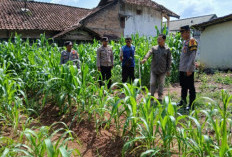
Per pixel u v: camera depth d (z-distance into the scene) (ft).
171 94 19.44
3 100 11.95
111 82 23.09
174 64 26.05
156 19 84.64
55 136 10.75
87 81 13.58
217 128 7.33
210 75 31.07
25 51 22.07
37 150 6.91
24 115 12.86
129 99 9.57
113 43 32.53
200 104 15.66
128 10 77.56
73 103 14.70
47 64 17.20
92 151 9.48
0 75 12.44
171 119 7.28
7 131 10.96
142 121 8.84
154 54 16.56
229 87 22.48
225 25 35.40
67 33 58.85
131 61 19.70
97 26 70.79
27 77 16.38
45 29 59.47
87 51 30.53
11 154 7.24
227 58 35.55
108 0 79.20
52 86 13.25
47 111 13.96
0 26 53.78
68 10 78.13
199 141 7.35
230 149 6.17
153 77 17.15
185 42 14.96
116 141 10.17
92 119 12.69
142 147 9.32
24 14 64.23
